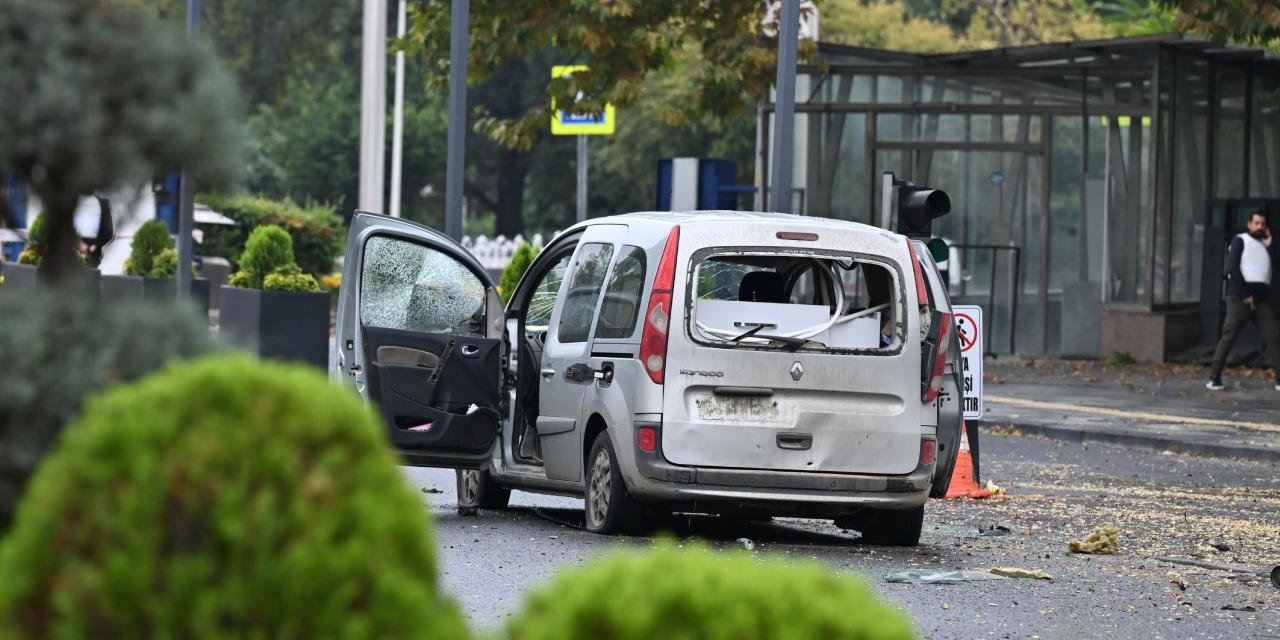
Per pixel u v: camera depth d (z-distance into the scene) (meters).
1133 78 102.19
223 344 15.02
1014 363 101.25
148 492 11.25
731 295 40.56
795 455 37.50
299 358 84.75
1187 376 92.81
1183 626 29.33
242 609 11.12
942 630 28.14
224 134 15.28
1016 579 34.00
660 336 37.25
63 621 11.18
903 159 105.62
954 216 106.12
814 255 38.06
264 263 91.44
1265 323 84.56
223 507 11.21
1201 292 102.00
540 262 43.69
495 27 90.38
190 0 79.75
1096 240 103.81
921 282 39.00
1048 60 103.12
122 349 14.53
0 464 14.09
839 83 106.12
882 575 34.03
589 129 92.81
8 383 14.10
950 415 40.44
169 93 15.09
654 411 37.16
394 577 11.35
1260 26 83.12
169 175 15.57
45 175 15.00
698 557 11.16
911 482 38.22
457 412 41.03
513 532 39.25
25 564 11.36
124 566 11.12
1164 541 40.78
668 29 90.50
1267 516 46.09
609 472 38.28
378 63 103.81
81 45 14.83
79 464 11.43
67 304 14.59
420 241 41.75
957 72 104.81
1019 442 67.69
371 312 41.25
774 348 37.59
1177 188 102.19
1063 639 27.77
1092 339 104.00
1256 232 84.50
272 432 11.52
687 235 37.66
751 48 91.38
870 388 38.06
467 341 41.22
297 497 11.35
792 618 10.71
